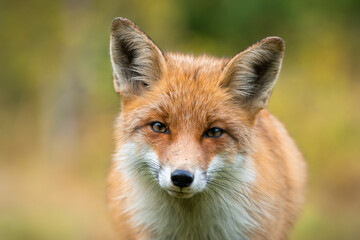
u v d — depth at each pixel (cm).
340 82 2353
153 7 2311
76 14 2270
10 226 1309
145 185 703
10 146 2350
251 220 697
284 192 749
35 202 1570
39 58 2388
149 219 713
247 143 693
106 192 866
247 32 2833
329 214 1488
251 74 713
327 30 2675
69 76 2255
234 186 687
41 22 2350
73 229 1320
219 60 780
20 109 2584
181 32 2697
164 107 672
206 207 699
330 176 1778
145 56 716
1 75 2541
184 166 619
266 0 2750
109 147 2036
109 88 2184
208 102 675
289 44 2703
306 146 1858
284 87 2153
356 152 1852
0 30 2395
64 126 2256
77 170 1934
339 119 1950
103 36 2227
